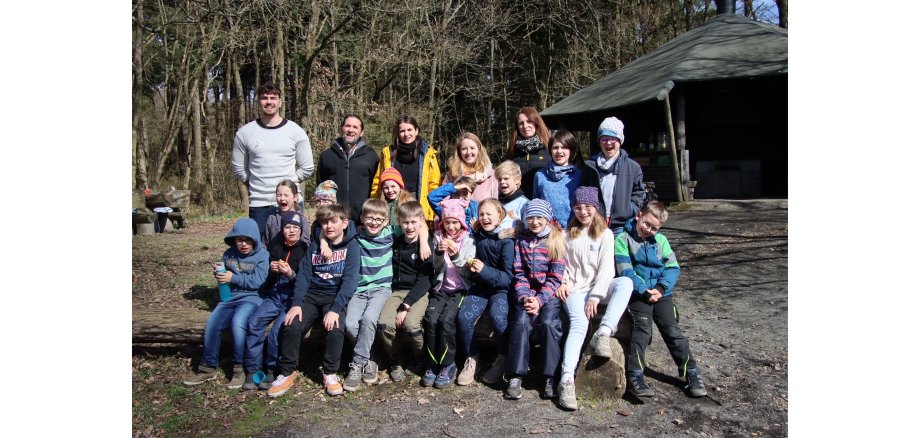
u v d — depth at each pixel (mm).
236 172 4477
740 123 13453
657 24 19906
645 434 2977
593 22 21266
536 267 3545
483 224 3662
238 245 3879
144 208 9812
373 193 4680
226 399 3500
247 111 21703
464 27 20578
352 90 17453
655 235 3633
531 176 4480
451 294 3697
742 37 12211
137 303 5219
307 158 4520
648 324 3480
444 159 22625
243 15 14906
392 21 17172
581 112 12609
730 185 13500
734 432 2984
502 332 3537
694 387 3367
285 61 16875
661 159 12055
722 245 6902
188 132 18109
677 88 10859
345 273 3729
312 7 14500
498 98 23781
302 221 4109
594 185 4043
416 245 3889
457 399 3414
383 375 3766
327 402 3426
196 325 4043
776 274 5594
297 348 3619
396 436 3006
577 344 3379
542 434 2990
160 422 3217
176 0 15078
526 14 21359
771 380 3549
